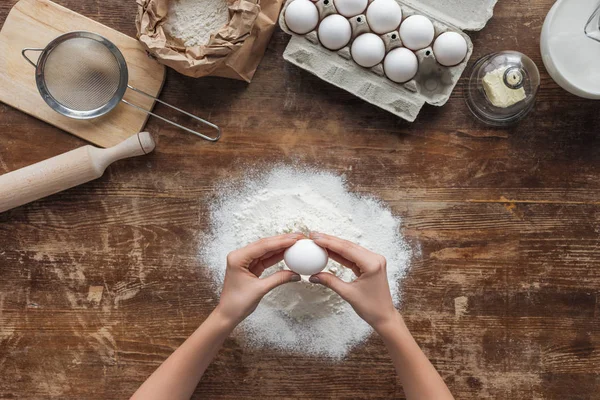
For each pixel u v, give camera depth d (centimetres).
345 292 85
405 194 96
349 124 96
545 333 96
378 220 96
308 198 96
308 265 84
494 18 95
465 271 96
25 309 97
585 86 91
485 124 95
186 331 96
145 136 92
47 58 92
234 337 96
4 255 96
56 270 97
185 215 96
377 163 96
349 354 96
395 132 96
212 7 93
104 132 95
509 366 96
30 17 95
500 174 96
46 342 97
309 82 96
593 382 95
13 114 96
